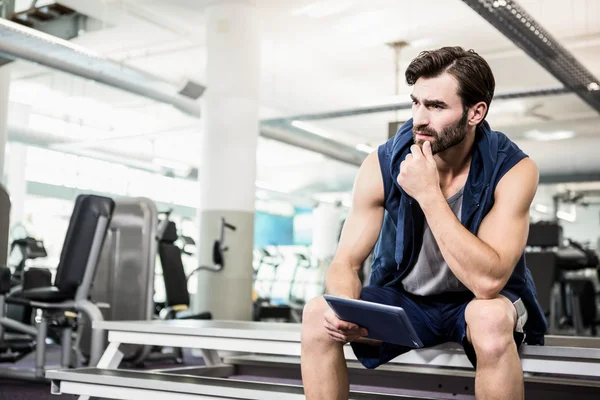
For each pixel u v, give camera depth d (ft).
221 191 20.59
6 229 14.08
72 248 10.85
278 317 25.11
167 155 41.86
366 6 22.93
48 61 21.18
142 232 13.01
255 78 21.48
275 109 36.60
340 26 24.76
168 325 6.89
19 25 19.95
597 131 34.73
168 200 42.47
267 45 26.81
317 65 29.25
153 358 15.10
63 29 23.68
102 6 22.70
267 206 52.47
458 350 5.52
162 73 30.73
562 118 35.81
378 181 5.28
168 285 15.14
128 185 39.68
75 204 10.97
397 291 5.45
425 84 4.76
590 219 50.31
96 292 13.10
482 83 4.73
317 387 4.91
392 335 4.54
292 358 8.77
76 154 35.70
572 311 23.72
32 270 14.24
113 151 37.14
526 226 4.81
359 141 43.29
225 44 21.31
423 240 5.11
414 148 4.76
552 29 24.84
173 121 37.52
